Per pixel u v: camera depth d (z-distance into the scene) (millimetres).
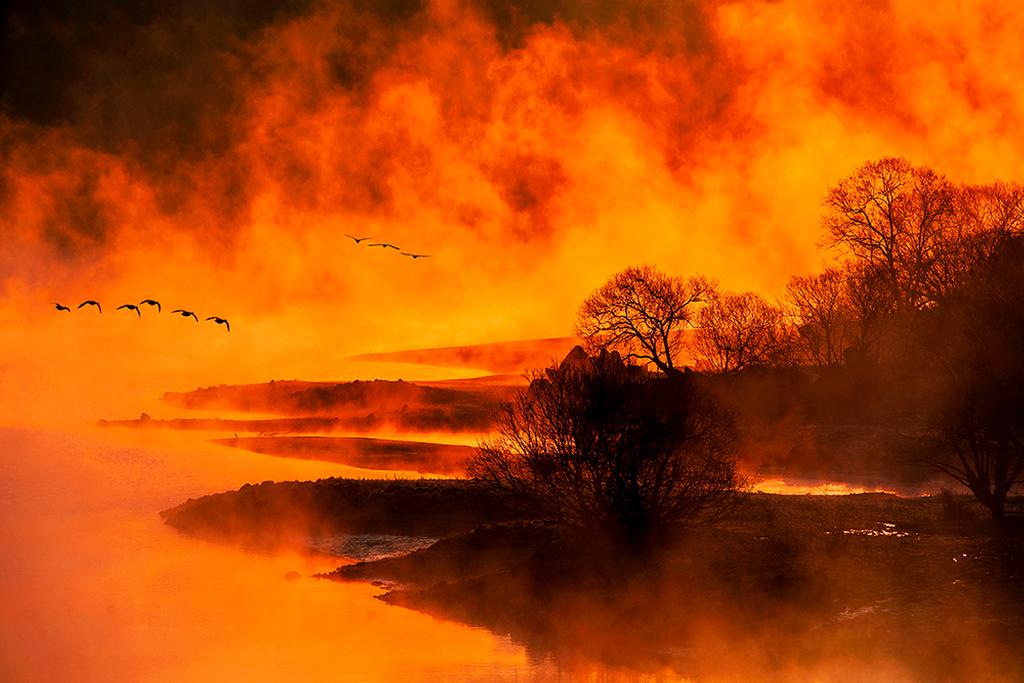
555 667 43344
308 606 53906
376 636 48406
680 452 56750
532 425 58625
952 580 48469
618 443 55938
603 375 57469
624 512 55938
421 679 42344
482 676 42688
